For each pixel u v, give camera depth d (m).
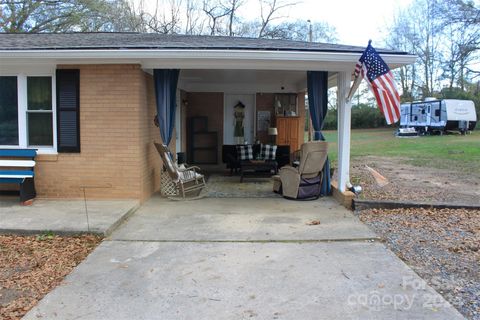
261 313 3.44
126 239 5.38
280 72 9.54
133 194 7.40
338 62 7.24
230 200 7.88
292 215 6.66
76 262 4.61
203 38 9.28
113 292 3.85
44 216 6.19
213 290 3.88
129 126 7.30
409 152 18.20
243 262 4.57
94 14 18.84
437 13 24.31
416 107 30.80
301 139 13.44
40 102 7.46
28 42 7.75
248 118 13.81
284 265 4.48
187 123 13.49
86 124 7.32
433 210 6.95
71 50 6.77
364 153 17.97
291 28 26.61
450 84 32.47
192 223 6.14
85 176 7.40
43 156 7.38
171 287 3.96
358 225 6.02
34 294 3.82
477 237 5.49
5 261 4.62
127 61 7.10
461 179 10.75
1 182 7.10
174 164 7.94
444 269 4.38
